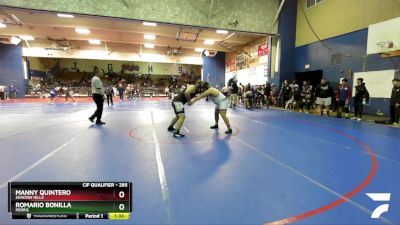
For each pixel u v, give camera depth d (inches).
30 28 651.5
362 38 403.9
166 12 466.0
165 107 532.1
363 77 405.1
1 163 145.3
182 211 92.9
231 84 530.6
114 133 237.6
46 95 882.8
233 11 510.0
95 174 128.2
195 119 340.5
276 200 102.6
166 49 952.3
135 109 481.1
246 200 102.3
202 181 121.3
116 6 438.0
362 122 325.1
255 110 488.7
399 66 350.6
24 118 339.0
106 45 908.6
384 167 145.4
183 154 167.2
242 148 185.0
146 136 224.8
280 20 552.1
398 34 345.7
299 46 558.9
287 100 521.7
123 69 1205.1
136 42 792.9
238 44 780.0
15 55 817.5
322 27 489.4
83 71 1170.6
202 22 490.6
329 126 292.0
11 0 390.0
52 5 408.8
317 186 117.1
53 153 166.7
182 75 1245.7
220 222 85.8
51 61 1119.0
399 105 301.7
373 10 382.6
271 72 597.9
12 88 813.2
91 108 496.7
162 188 112.7
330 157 164.9
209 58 960.9
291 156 165.9
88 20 555.5
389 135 240.2
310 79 572.4
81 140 206.7
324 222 86.4
